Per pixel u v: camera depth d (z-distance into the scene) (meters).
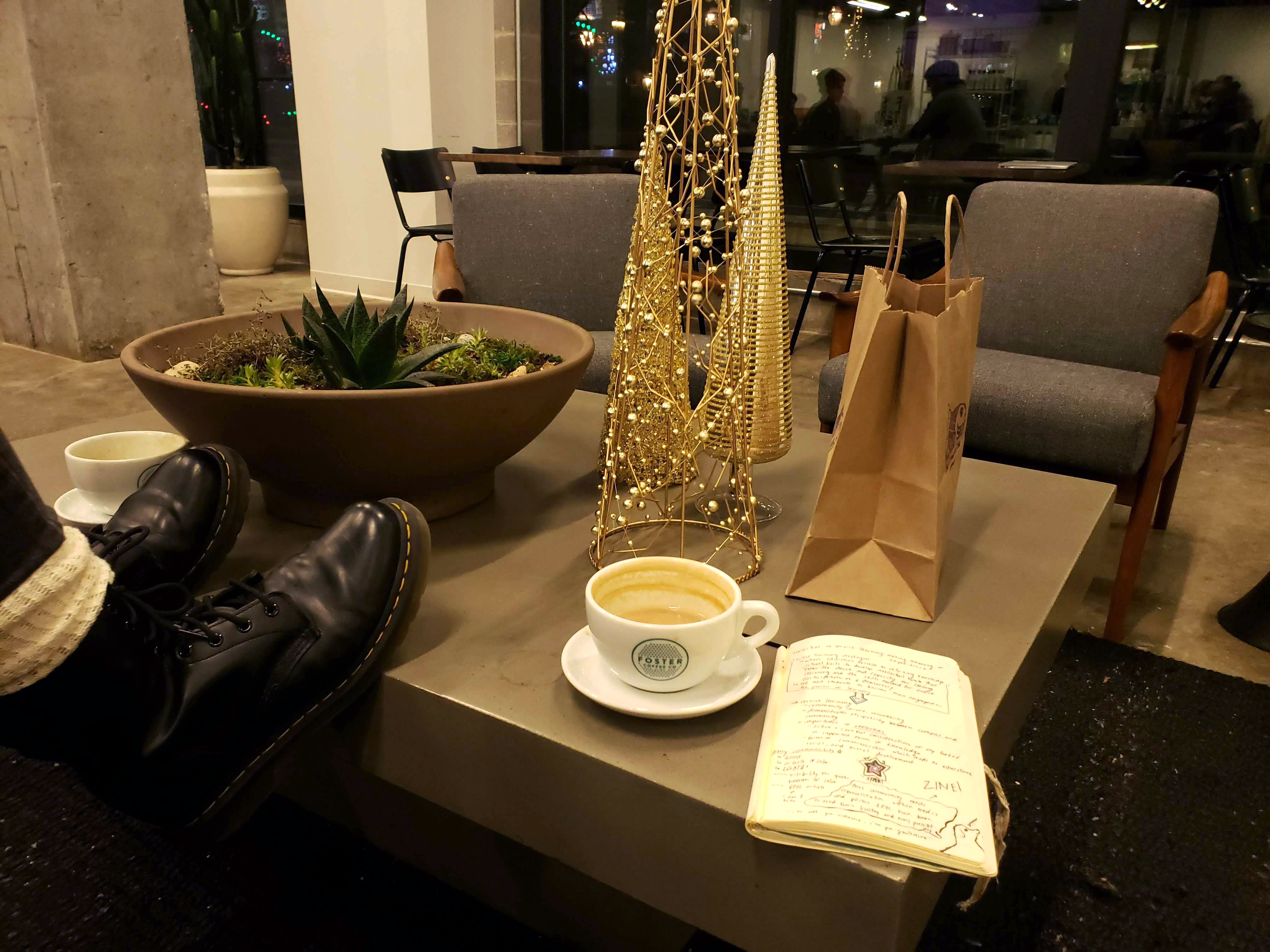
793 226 4.59
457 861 0.90
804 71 4.25
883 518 0.74
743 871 0.52
